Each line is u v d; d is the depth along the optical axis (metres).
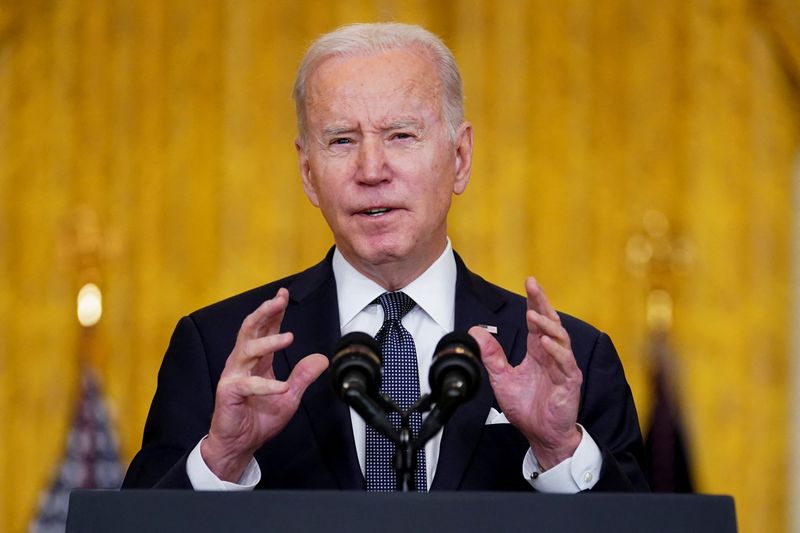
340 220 8.49
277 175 20.56
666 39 20.69
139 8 20.73
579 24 20.66
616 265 20.42
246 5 20.67
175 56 20.67
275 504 5.98
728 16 20.66
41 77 20.69
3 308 20.47
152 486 8.38
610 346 9.16
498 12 20.66
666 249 20.36
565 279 20.38
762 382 20.34
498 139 20.53
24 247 20.53
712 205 20.50
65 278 20.52
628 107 20.62
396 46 8.58
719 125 20.59
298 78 8.90
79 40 20.75
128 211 20.56
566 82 20.62
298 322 8.98
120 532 6.00
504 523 5.93
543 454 7.89
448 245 9.22
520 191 20.44
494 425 8.48
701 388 20.25
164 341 20.39
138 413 20.36
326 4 20.67
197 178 20.58
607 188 20.53
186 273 20.45
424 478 8.36
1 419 20.36
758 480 20.17
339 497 5.96
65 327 20.47
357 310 8.88
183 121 20.62
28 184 20.62
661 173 20.56
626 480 7.80
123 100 20.66
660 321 20.27
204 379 8.82
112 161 20.62
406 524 5.93
